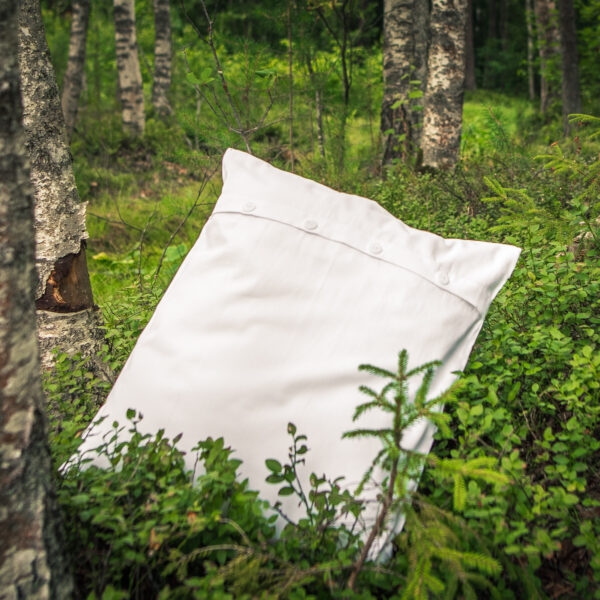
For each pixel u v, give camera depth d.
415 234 1.97
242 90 4.75
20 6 2.45
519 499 1.61
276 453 1.71
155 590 1.50
